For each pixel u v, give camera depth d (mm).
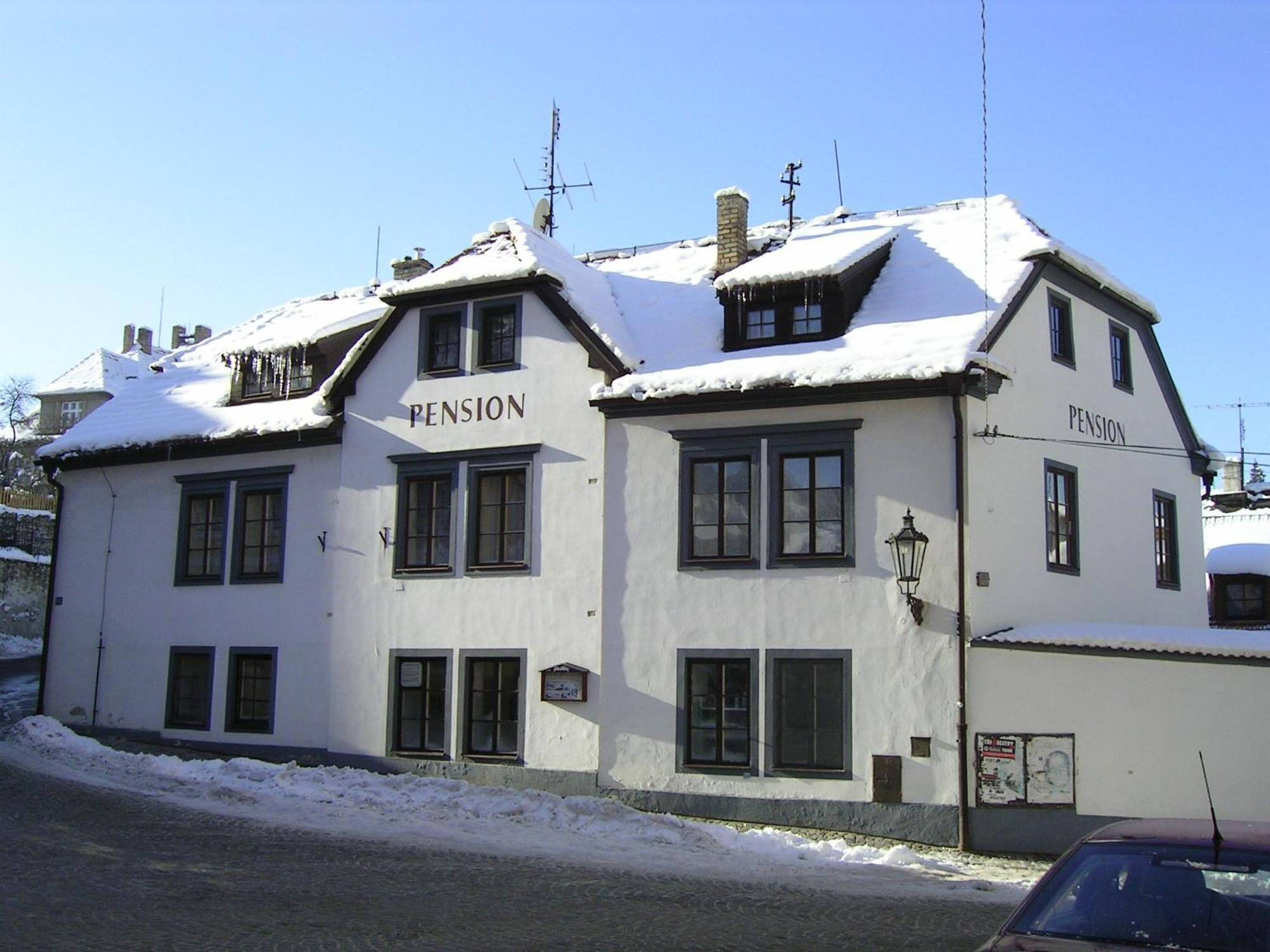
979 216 22250
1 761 21453
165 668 24562
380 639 21984
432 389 22141
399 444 22344
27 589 40000
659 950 10305
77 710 25562
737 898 12797
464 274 21750
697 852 15883
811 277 19641
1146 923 6129
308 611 22953
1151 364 23781
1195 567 24344
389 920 11219
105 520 26000
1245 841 6551
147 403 27141
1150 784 16656
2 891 11898
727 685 18969
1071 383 20938
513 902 12203
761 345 20297
